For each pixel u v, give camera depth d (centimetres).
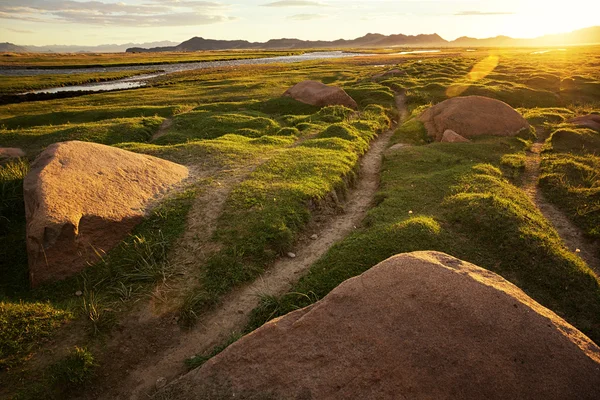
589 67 5538
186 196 1388
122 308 945
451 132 2266
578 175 1689
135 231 1208
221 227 1230
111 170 1371
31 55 12656
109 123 2666
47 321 867
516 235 1136
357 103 3675
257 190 1430
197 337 895
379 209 1399
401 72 5006
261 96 3897
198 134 2517
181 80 5722
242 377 599
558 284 987
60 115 3069
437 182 1611
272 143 2214
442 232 1167
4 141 2258
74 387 746
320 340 604
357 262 1049
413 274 656
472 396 501
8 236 1259
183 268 1082
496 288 625
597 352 552
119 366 808
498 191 1468
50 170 1237
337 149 2023
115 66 8725
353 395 529
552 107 3338
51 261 1039
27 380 735
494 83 4084
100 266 1088
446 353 541
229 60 10744
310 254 1208
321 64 7925
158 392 644
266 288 1049
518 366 521
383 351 558
